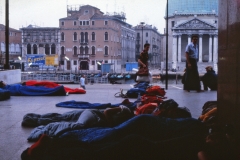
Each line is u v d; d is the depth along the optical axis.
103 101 10.58
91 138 4.25
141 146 3.82
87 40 88.56
